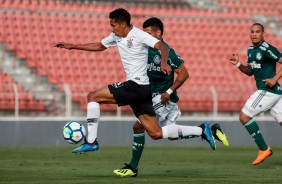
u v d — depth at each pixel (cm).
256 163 3919
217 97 7462
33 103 7056
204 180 2953
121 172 3159
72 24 8606
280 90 3916
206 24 9088
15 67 7850
